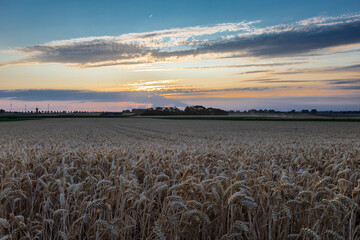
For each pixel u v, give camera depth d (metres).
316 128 53.59
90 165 5.86
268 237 3.95
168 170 5.47
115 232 3.34
